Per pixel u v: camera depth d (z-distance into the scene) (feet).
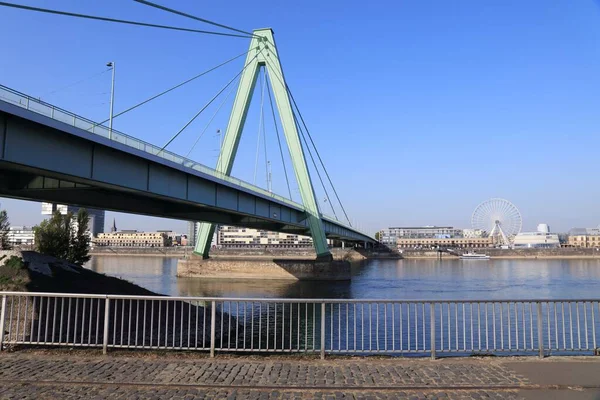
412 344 75.66
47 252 126.52
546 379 31.32
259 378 31.81
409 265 400.06
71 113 76.18
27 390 29.50
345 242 579.07
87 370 33.60
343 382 30.94
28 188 95.35
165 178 110.32
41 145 72.28
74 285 81.20
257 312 123.54
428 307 126.82
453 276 274.57
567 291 191.21
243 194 164.76
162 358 37.22
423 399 27.94
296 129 235.61
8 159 66.08
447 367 34.40
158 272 295.28
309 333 86.74
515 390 29.43
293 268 245.45
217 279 246.47
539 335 37.73
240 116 215.72
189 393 28.99
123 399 27.96
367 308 127.54
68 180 84.84
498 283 226.58
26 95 67.26
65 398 28.09
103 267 343.67
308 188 245.65
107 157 88.17
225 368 34.19
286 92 232.94
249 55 229.66
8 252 85.92
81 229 136.26
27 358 37.06
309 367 34.55
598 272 303.07
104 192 117.29
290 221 227.40
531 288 203.21
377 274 295.28
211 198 137.90
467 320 100.27
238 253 456.86
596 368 33.86
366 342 77.36
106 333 39.06
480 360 36.24
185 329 77.51
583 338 79.41
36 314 62.95
